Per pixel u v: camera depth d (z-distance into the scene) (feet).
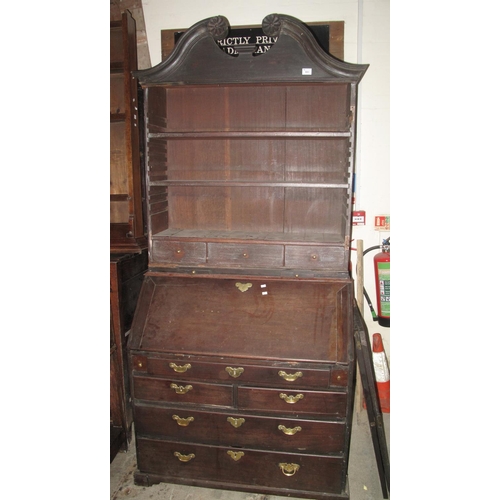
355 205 8.25
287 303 6.52
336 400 5.86
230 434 6.23
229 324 6.38
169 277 7.07
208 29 6.37
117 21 7.29
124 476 6.88
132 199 7.46
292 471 6.13
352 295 6.55
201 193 7.95
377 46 7.68
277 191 7.76
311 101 7.39
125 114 7.27
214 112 7.65
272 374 5.96
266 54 6.44
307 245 6.81
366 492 6.43
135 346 6.32
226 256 7.06
